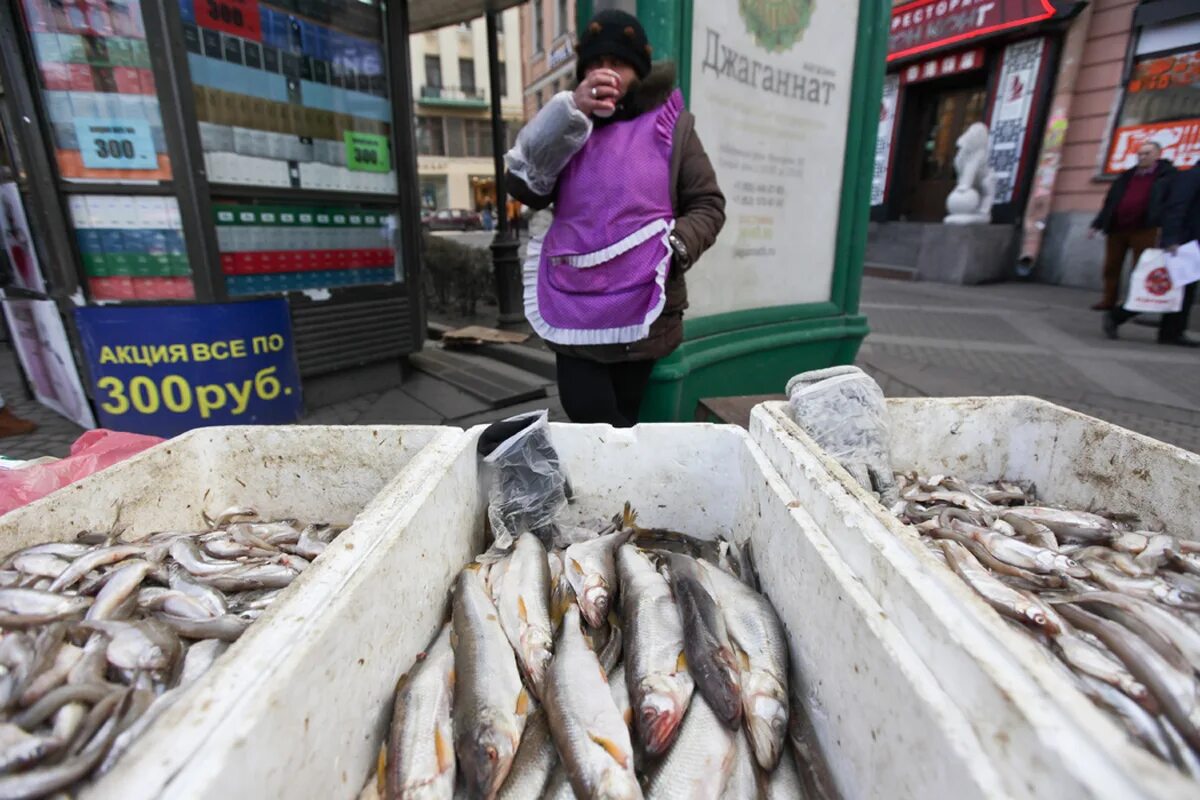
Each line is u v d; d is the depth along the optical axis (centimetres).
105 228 366
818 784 119
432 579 156
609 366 268
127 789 75
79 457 200
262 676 92
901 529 116
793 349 471
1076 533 169
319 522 209
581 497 213
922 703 89
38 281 396
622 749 117
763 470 170
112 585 135
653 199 239
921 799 89
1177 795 64
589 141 242
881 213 1533
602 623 160
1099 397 504
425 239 897
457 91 4184
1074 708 75
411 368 581
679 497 210
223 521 194
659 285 235
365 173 473
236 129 389
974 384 540
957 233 1242
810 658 133
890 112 1472
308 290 443
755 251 427
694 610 146
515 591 161
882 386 533
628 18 229
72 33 335
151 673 110
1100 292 1138
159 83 351
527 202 260
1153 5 1003
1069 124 1159
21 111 338
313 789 102
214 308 389
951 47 1278
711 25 347
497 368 573
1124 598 115
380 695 127
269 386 422
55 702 98
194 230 376
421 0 616
